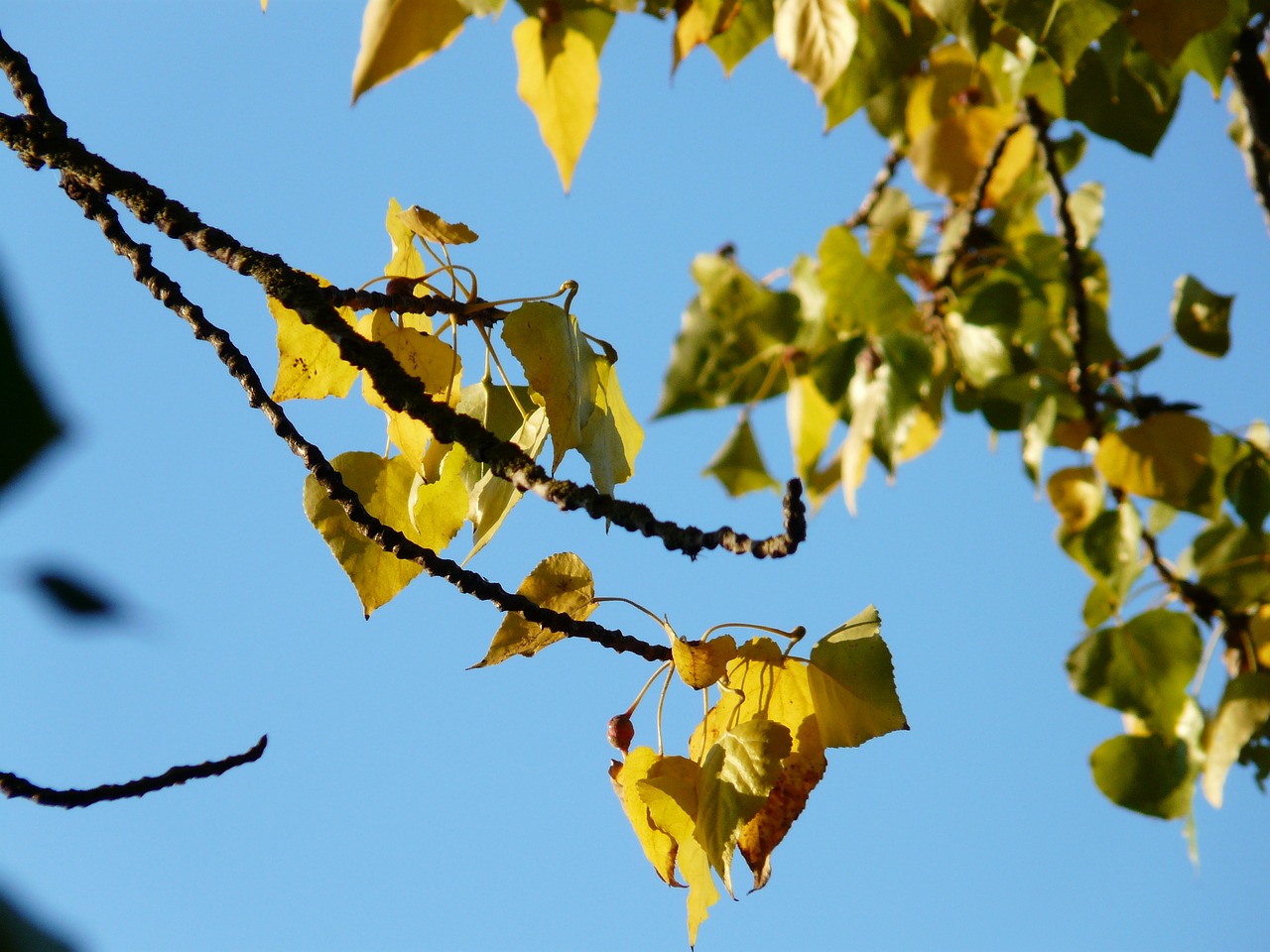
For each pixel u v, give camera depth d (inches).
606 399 91.1
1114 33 96.4
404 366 89.1
